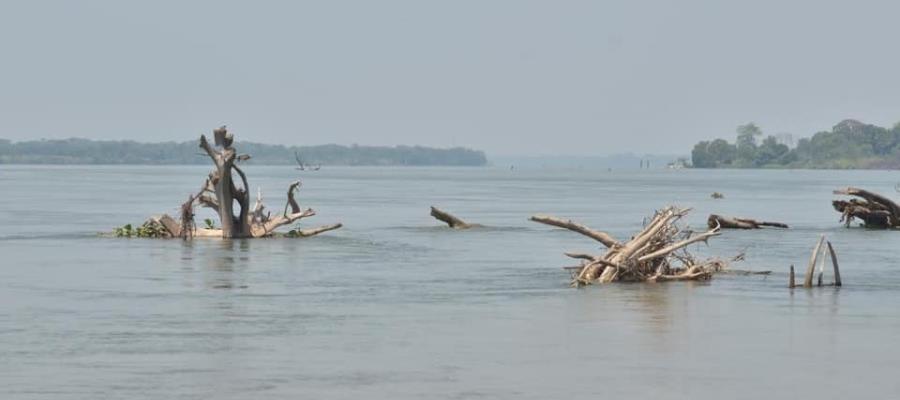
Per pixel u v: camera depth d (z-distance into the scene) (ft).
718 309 177.37
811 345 150.41
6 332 155.94
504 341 151.64
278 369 135.03
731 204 595.47
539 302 183.93
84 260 241.35
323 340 151.53
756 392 126.93
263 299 186.60
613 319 167.94
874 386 129.70
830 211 513.86
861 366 138.82
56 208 477.36
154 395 123.54
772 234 334.03
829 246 205.98
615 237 321.93
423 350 145.59
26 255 252.01
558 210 503.61
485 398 123.54
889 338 155.12
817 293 195.93
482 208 520.83
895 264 246.47
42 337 152.35
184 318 167.53
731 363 139.74
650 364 138.92
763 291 197.77
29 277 212.64
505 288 201.05
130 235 300.81
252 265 233.96
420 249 276.00
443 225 374.02
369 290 197.98
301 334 155.53
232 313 172.14
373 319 167.53
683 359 141.59
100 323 163.12
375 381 130.00
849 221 366.22
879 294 195.00
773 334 157.48
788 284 207.62
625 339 153.28
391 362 138.92
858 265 244.42
